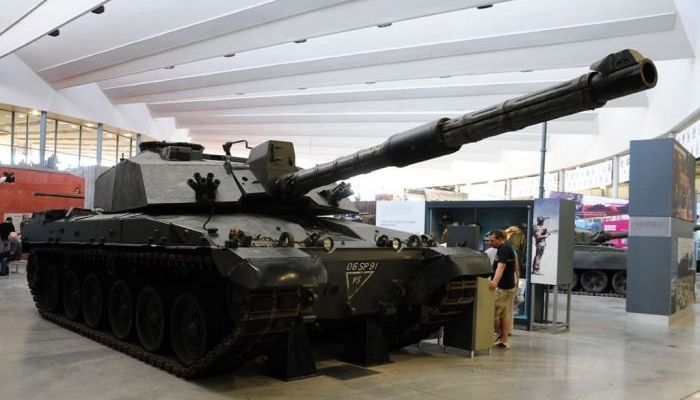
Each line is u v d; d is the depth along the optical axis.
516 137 33.28
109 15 19.23
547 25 17.06
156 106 32.78
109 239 8.88
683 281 15.57
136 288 8.95
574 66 18.91
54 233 11.12
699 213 25.03
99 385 6.90
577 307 17.19
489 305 9.51
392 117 30.33
